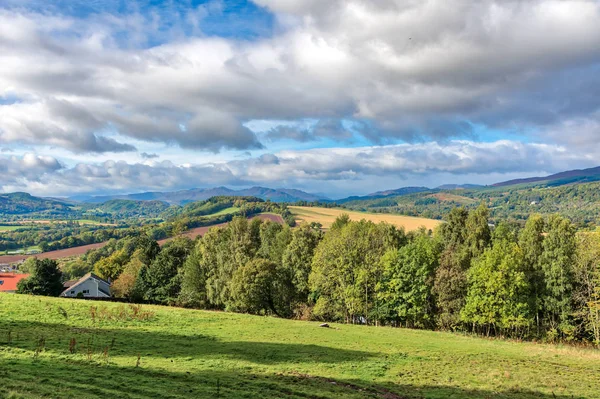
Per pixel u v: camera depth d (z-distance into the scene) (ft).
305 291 263.49
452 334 191.11
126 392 60.90
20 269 502.79
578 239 203.92
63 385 59.11
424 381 94.58
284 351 113.39
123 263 448.24
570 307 194.70
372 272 230.68
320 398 72.59
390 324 233.96
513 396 87.61
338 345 131.54
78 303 168.76
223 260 283.18
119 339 107.24
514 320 191.52
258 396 68.74
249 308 246.27
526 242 223.51
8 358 74.08
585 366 123.65
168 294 299.38
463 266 223.71
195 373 80.38
